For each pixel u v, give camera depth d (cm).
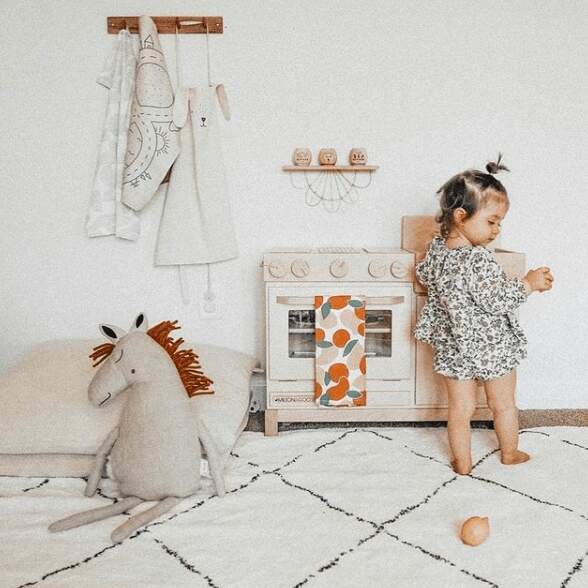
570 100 222
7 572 125
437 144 224
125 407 161
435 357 182
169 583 122
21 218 225
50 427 170
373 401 203
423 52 220
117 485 163
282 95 221
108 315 230
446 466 176
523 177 225
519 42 219
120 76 216
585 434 199
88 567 127
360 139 223
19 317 231
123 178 210
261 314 231
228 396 185
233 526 143
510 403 176
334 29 218
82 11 215
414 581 122
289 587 121
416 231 220
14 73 218
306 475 170
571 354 232
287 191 225
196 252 219
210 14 216
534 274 173
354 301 196
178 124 210
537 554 131
